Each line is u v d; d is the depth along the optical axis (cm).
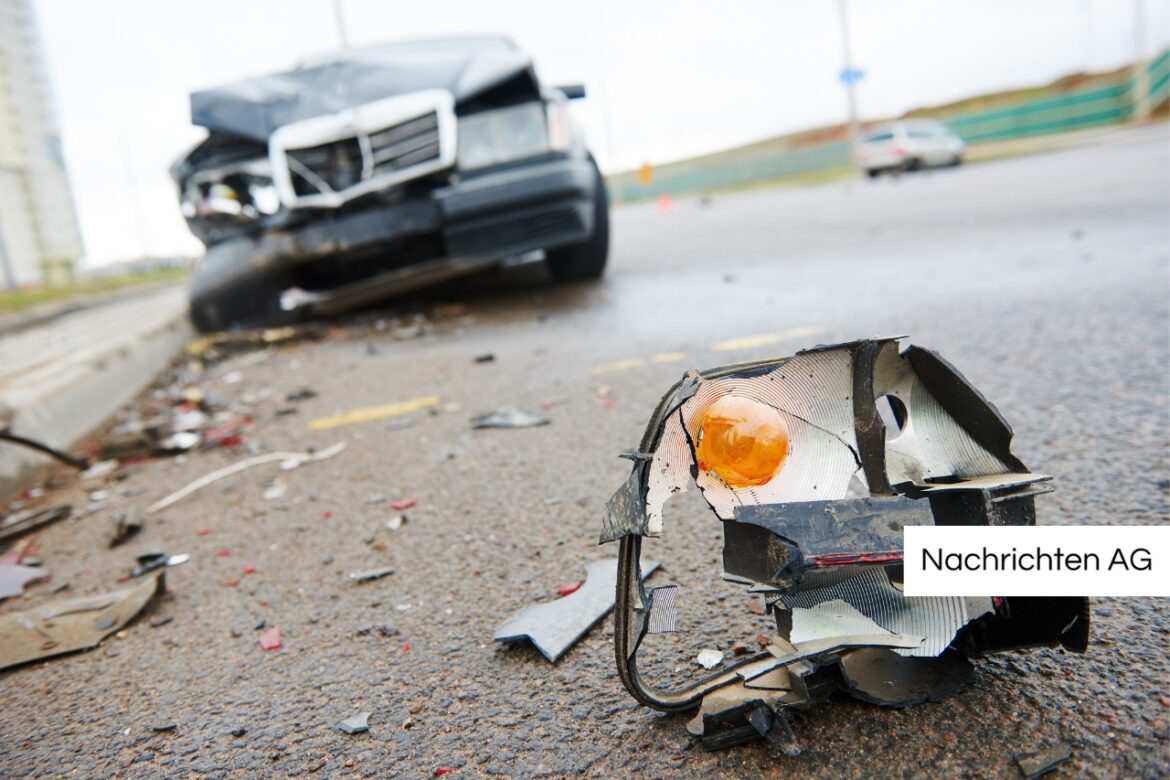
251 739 129
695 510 195
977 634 114
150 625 176
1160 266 408
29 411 321
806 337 357
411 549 197
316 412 347
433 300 605
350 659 150
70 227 8512
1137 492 175
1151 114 3020
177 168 498
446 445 275
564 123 490
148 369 482
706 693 111
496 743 119
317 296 499
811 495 98
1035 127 3394
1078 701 111
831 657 105
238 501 253
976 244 575
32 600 201
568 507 208
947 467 108
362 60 512
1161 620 129
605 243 579
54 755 132
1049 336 311
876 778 101
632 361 354
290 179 456
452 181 463
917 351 107
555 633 145
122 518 239
